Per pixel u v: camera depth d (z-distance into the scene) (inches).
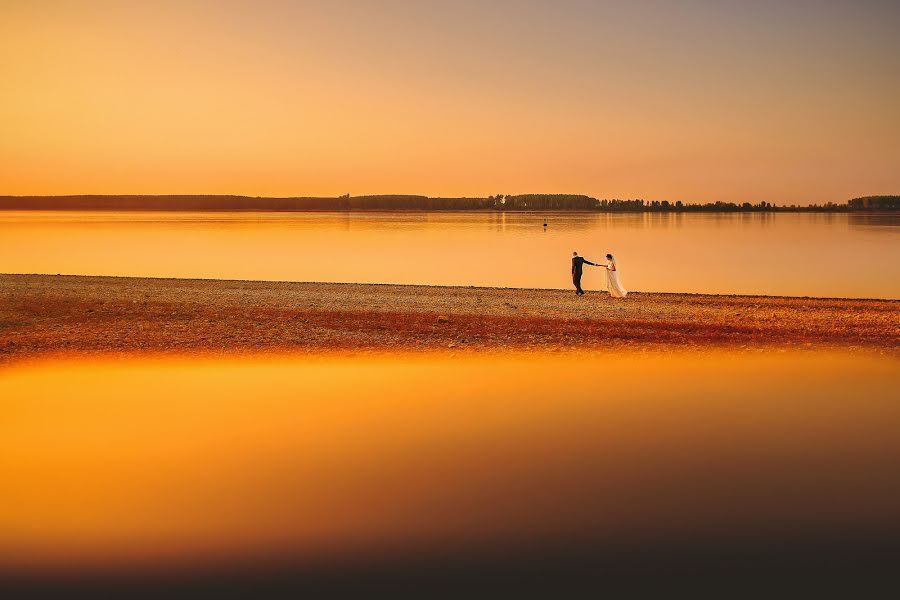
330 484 275.4
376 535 232.2
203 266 1462.8
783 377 456.1
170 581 204.2
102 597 195.0
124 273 1318.9
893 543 221.0
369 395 411.2
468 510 250.1
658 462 297.7
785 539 225.0
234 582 203.2
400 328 642.2
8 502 259.8
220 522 242.7
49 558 218.5
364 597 194.4
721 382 442.6
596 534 230.5
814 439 327.3
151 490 270.4
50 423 352.8
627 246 2128.4
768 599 190.7
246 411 374.3
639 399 402.0
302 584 201.8
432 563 212.8
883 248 1964.8
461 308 771.4
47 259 1619.1
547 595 194.1
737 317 722.2
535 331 631.2
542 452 311.9
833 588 195.5
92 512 251.1
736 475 282.2
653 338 601.0
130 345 563.8
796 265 1485.0
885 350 550.0
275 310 741.3
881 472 283.7
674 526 235.5
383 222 4909.0
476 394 413.4
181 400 398.9
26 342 573.6
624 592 194.9
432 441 326.3
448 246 2116.1
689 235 2785.4
